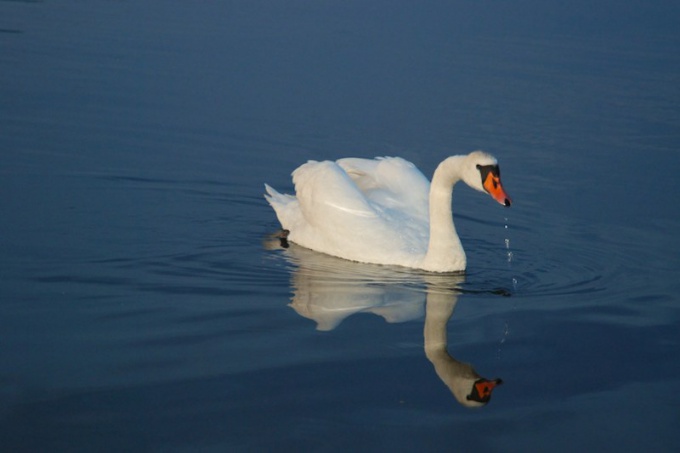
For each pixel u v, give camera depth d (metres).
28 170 19.17
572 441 10.09
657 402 10.99
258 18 31.34
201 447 9.70
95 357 11.61
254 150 21.08
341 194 16.06
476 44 30.08
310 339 12.39
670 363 12.03
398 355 11.98
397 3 34.97
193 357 11.70
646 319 13.52
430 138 22.00
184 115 22.81
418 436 10.06
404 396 10.90
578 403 10.93
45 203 17.58
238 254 15.91
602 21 34.84
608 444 10.05
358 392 10.95
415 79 26.06
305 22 31.22
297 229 16.78
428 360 11.86
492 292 14.55
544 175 20.33
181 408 10.44
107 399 10.57
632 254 16.52
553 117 23.80
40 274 14.34
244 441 9.83
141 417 10.22
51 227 16.44
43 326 12.48
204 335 12.38
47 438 9.76
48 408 10.34
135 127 21.95
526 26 33.12
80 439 9.76
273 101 23.95
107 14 31.12
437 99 24.61
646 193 19.50
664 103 25.30
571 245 16.94
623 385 11.41
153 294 13.80
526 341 12.62
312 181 16.42
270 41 28.78
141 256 15.43
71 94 23.80
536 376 11.58
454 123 23.03
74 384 10.89
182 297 13.73
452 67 27.36
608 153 21.69
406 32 30.86
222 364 11.52
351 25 31.25
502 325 13.15
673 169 20.86
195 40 28.56
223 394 10.78
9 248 15.33
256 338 12.36
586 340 12.72
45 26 29.44
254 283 14.48
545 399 11.00
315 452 9.68
